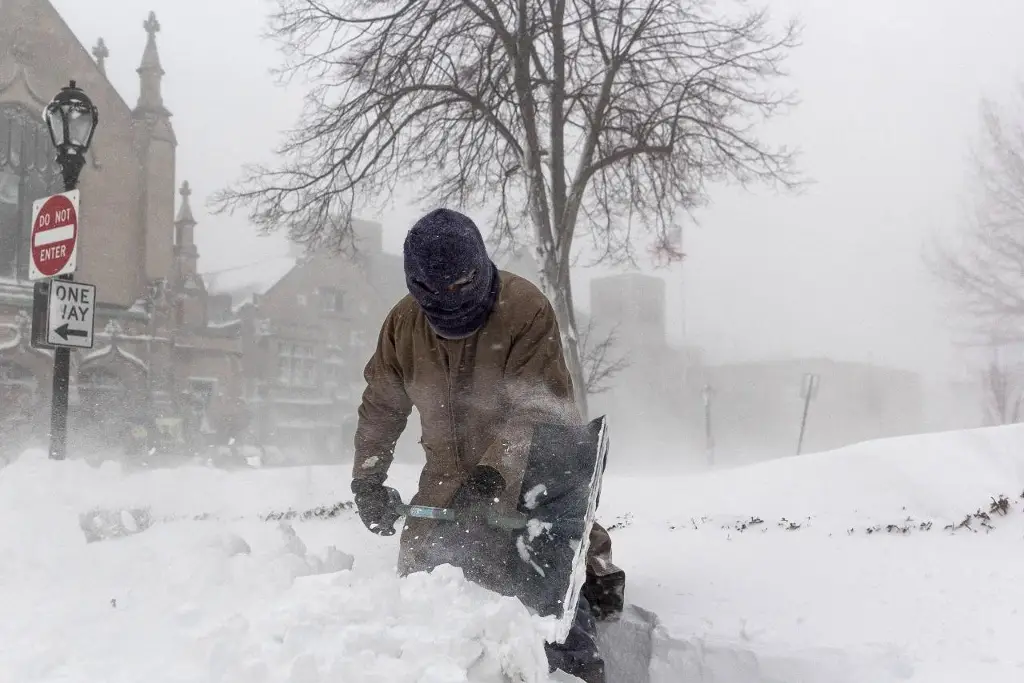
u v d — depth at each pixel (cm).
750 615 413
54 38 3453
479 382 312
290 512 985
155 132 3741
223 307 5522
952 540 638
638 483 1215
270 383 5125
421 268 284
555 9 1559
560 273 1498
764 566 549
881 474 989
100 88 3597
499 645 233
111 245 3594
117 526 437
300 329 5312
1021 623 381
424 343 315
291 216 1592
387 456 336
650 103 1644
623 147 1595
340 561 321
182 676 207
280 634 228
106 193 3603
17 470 487
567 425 302
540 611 263
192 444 3656
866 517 869
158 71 3788
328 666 206
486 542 288
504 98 1562
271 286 5300
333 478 1364
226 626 230
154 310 3659
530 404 306
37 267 702
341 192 1581
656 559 595
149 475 889
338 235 1634
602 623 383
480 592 260
